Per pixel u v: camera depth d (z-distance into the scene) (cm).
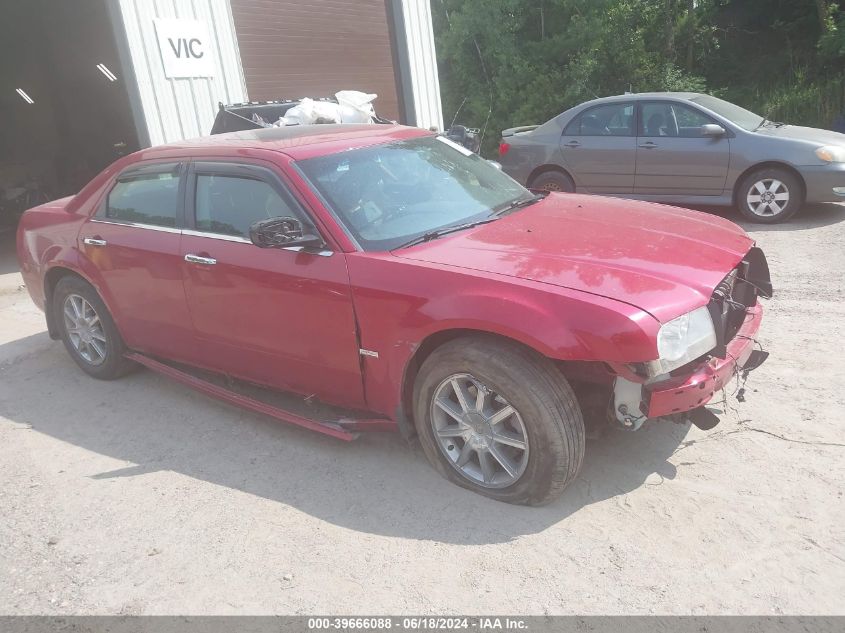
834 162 775
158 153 447
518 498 320
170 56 869
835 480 324
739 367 330
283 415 392
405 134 443
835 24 1783
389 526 318
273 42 1026
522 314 291
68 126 1528
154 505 348
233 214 393
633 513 312
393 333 329
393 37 1251
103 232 459
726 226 389
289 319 368
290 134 434
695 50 2036
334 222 353
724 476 334
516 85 1970
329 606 272
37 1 1394
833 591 261
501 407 319
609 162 902
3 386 512
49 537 328
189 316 419
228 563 301
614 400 309
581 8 1962
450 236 362
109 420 446
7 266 934
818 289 586
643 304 286
